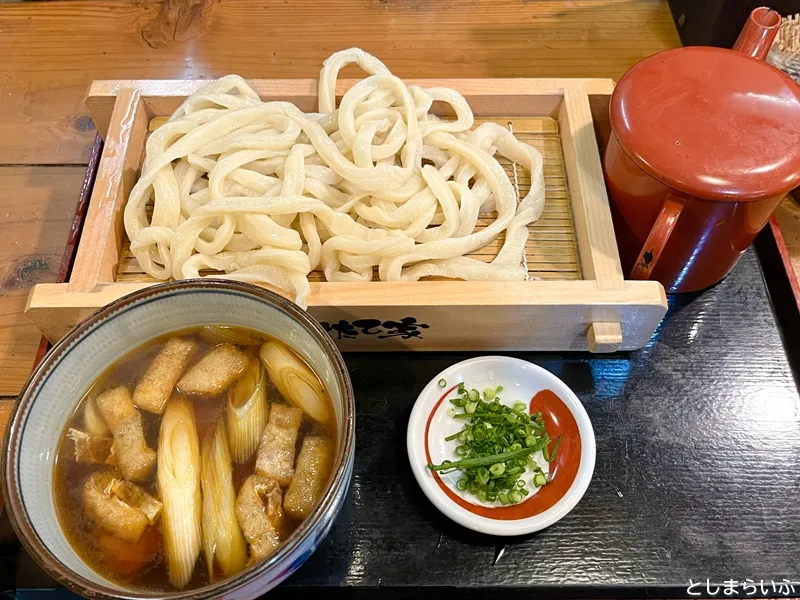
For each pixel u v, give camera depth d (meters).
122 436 0.29
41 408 0.27
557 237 0.38
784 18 0.45
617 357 0.37
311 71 0.50
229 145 0.38
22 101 0.48
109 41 0.51
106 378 0.30
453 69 0.50
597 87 0.41
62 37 0.51
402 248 0.35
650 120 0.33
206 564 0.27
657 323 0.35
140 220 0.38
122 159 0.38
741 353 0.37
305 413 0.30
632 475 0.34
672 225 0.32
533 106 0.42
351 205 0.37
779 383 0.36
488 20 0.52
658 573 0.31
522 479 0.33
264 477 0.28
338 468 0.24
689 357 0.37
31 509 0.25
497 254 0.38
